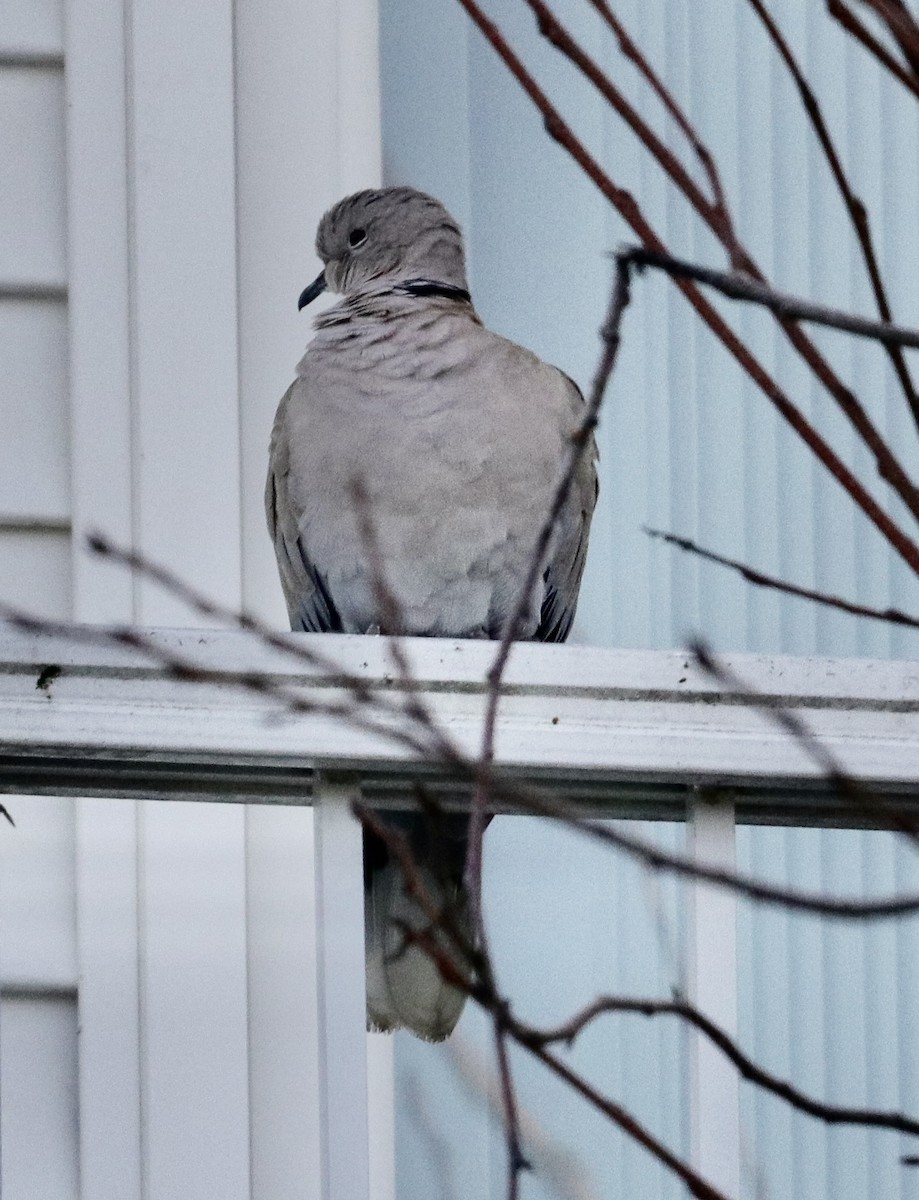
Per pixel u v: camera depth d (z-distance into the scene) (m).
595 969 8.97
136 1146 8.59
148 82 9.60
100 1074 8.61
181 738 5.85
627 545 9.70
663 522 9.69
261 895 8.86
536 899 9.02
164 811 8.82
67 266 9.44
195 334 9.45
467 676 5.91
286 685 5.90
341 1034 5.86
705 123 9.88
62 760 6.16
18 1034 8.67
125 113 9.58
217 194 9.58
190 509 9.34
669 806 6.34
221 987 8.71
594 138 9.98
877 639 9.53
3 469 9.27
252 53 9.83
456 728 5.89
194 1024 8.69
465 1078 8.93
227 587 9.30
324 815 5.97
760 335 9.76
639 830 9.03
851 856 9.07
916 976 8.97
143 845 8.79
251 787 6.36
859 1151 8.82
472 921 4.32
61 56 9.59
